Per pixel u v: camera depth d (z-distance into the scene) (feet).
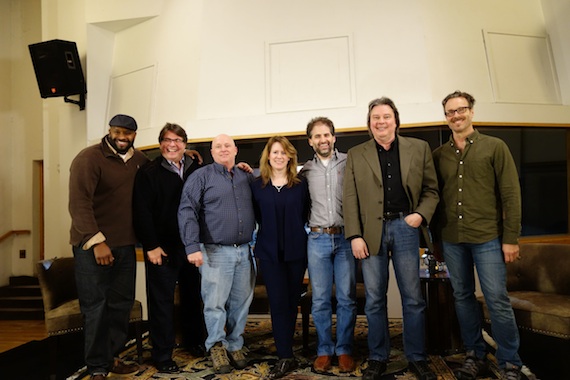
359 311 9.95
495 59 13.11
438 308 9.21
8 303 17.98
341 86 13.16
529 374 7.98
